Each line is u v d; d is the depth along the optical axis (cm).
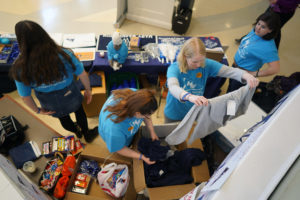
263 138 73
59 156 197
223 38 398
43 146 199
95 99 243
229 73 150
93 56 262
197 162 165
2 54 252
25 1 419
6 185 70
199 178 160
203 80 162
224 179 66
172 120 198
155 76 302
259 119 237
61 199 168
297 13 460
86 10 423
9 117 197
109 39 287
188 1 375
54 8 416
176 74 150
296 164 67
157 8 385
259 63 210
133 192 184
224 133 224
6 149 194
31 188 102
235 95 120
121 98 132
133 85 269
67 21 396
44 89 148
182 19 374
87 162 181
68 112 185
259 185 64
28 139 203
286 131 75
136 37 281
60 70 134
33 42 114
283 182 65
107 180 161
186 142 184
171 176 164
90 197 155
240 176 66
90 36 289
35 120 214
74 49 268
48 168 184
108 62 256
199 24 425
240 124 233
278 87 272
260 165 68
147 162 154
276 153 70
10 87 281
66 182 173
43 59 119
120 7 385
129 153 150
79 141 220
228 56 367
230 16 445
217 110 121
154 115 285
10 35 274
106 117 129
